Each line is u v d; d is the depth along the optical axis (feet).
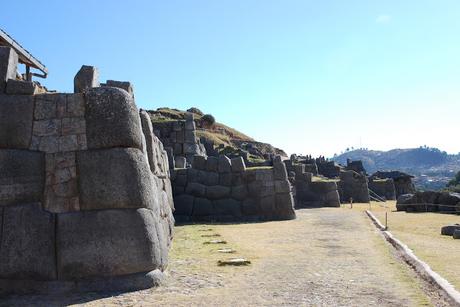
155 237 26.53
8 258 24.57
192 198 68.85
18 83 27.22
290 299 22.39
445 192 84.33
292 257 34.01
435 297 22.43
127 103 27.76
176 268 29.91
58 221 25.44
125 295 23.47
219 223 63.41
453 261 30.58
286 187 69.56
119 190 26.00
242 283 25.81
